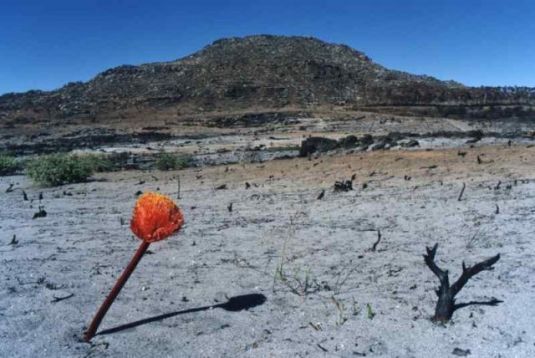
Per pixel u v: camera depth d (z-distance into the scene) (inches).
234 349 172.4
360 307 203.8
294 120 2514.8
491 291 215.2
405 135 958.4
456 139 862.5
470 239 299.4
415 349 169.9
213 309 204.8
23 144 1642.5
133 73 4328.3
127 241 325.7
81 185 670.5
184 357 167.6
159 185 624.7
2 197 579.2
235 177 639.8
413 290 220.8
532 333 177.3
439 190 456.4
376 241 304.3
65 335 181.8
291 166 671.8
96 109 3565.5
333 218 380.2
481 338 175.3
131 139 1766.7
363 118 2564.0
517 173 500.7
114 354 169.3
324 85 3981.3
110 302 181.6
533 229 309.0
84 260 279.1
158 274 251.8
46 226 380.2
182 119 2893.7
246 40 4795.8
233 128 2373.3
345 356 166.4
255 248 300.7
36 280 242.2
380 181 526.6
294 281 237.5
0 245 318.3
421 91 3157.0
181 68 4350.4
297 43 4763.8
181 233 345.1
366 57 4830.2
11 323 190.7
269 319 194.7
